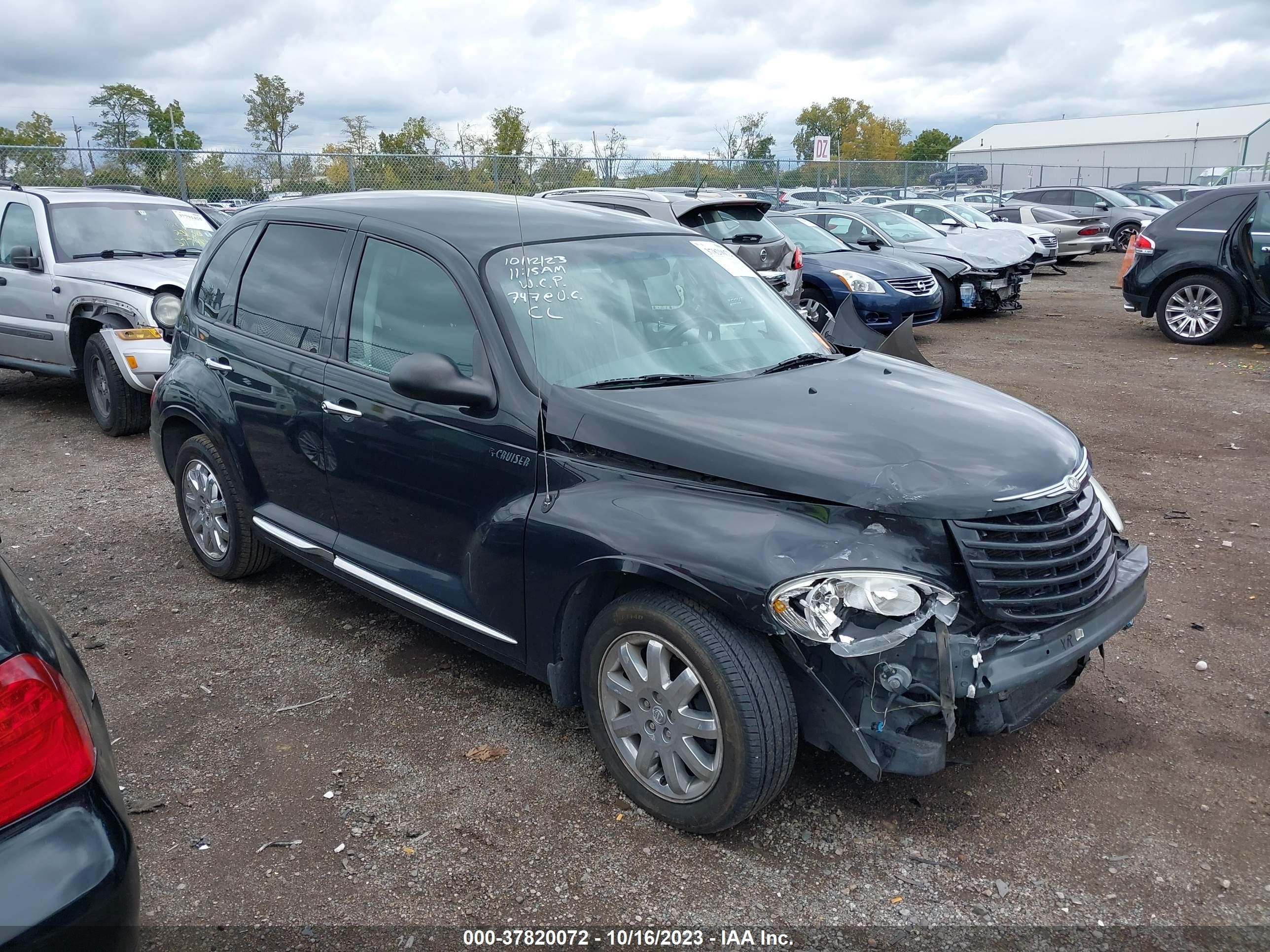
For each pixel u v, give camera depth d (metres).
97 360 8.07
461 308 3.62
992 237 15.11
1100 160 77.50
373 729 3.73
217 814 3.22
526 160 19.78
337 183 17.92
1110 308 15.77
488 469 3.43
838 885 2.88
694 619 2.88
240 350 4.57
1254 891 2.84
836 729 2.84
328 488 4.18
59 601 4.91
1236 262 11.41
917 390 3.62
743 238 10.30
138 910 2.00
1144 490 6.47
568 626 3.29
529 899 2.83
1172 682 4.01
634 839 3.08
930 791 3.31
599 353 3.57
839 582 2.69
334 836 3.10
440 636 4.52
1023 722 3.02
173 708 3.89
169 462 5.32
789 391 3.48
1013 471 2.98
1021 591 2.90
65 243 8.58
